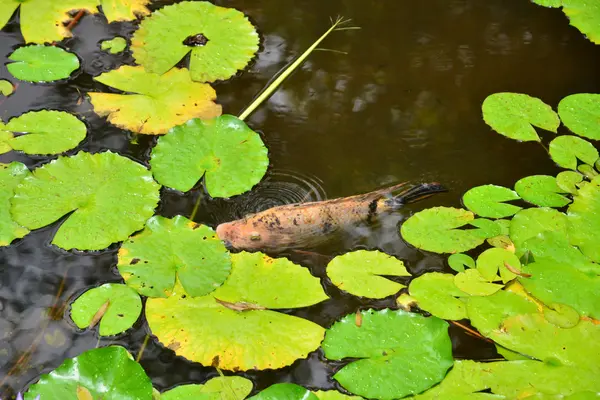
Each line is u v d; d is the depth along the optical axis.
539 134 2.56
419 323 1.85
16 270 1.99
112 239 2.03
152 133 2.38
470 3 3.17
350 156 2.42
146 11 2.94
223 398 1.68
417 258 2.11
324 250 2.12
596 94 2.71
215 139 2.34
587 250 2.10
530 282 2.01
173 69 2.65
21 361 1.78
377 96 2.66
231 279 1.96
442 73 2.79
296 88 2.66
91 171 2.21
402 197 2.29
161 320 1.84
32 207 2.08
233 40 2.80
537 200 2.28
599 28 3.04
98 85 2.59
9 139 2.32
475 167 2.42
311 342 1.83
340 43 2.89
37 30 2.78
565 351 1.83
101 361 1.67
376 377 1.73
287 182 2.29
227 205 2.20
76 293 1.94
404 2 3.14
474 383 1.74
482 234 2.16
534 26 3.06
